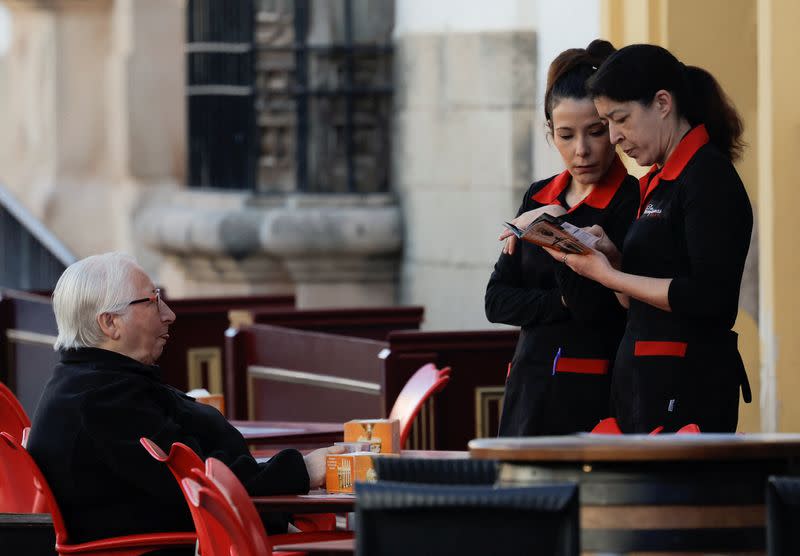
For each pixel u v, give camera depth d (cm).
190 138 3450
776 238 1795
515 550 766
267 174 3297
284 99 3284
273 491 1171
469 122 2981
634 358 1203
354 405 2084
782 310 1795
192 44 3416
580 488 830
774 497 789
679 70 1199
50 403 1236
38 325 2697
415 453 1287
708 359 1182
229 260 3284
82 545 1223
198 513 1016
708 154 1179
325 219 3212
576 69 1306
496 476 873
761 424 1848
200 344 2644
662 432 1183
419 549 776
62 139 4506
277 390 2238
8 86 4653
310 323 2447
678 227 1188
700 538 855
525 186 2891
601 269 1193
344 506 1136
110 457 1209
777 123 1791
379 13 3262
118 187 4453
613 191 1309
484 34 2930
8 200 4497
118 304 1247
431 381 1499
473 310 2998
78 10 4503
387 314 2473
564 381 1302
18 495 1356
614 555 852
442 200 3067
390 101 3269
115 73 4441
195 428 1279
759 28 1822
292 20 3272
